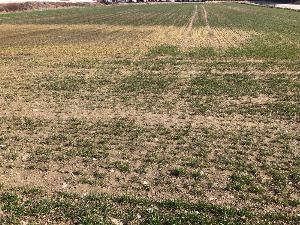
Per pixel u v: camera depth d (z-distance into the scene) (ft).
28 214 18.60
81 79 46.75
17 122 32.09
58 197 20.18
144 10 199.31
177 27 108.99
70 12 185.16
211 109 34.53
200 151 25.53
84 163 24.23
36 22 132.16
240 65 53.16
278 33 88.89
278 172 22.40
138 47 72.02
